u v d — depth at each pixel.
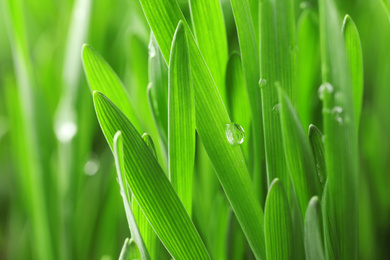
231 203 0.12
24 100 0.19
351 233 0.12
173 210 0.12
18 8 0.18
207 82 0.12
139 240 0.12
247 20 0.13
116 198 0.20
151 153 0.12
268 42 0.13
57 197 0.20
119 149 0.11
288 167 0.12
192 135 0.12
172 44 0.12
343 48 0.12
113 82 0.13
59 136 0.20
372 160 0.19
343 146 0.12
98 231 0.20
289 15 0.13
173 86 0.12
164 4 0.12
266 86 0.13
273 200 0.12
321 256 0.12
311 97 0.16
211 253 0.16
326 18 0.12
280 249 0.12
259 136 0.13
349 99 0.12
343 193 0.12
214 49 0.13
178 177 0.12
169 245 0.12
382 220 0.19
